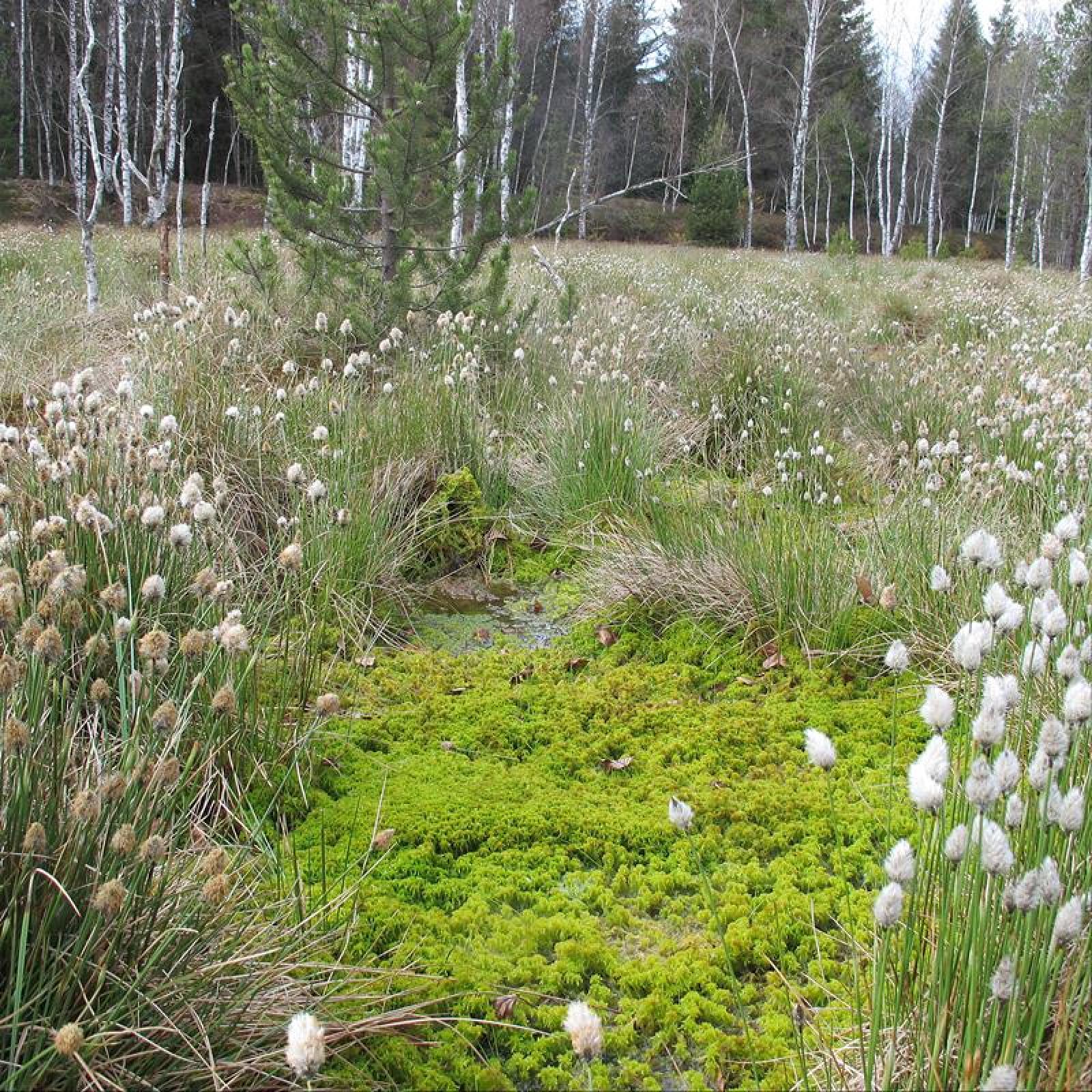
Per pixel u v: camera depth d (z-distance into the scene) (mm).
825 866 2906
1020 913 1794
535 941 2596
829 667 4070
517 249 17703
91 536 3287
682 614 4566
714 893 2787
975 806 1930
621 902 2793
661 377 7898
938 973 1860
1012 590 3857
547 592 5199
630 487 5770
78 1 15742
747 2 42469
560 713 3814
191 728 3102
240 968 2186
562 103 39375
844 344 9125
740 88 38062
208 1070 1950
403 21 6773
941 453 5023
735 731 3646
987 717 1724
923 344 10070
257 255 8320
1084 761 2521
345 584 4527
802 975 2480
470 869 2887
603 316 9133
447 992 2389
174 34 10109
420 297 7430
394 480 5414
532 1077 2225
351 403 5512
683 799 3219
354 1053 2188
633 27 41438
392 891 2764
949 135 46219
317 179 7332
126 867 2053
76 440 3613
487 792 3244
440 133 7129
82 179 8539
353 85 7465
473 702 3863
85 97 8867
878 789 3242
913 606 4188
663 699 3943
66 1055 1758
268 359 6656
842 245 24391
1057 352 8570
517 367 7398
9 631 2586
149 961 1961
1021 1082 1782
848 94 45812
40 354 6746
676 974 2461
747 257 23078
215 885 1918
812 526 4738
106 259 12828
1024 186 37875
